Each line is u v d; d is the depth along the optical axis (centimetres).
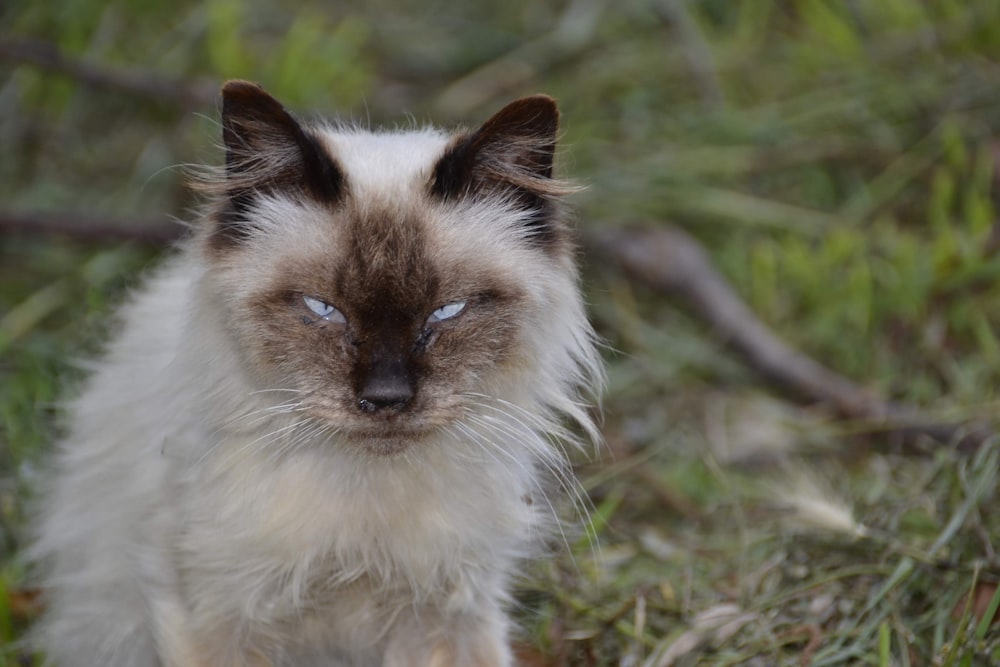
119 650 550
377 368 473
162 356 529
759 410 791
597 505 699
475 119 977
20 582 643
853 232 881
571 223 634
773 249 900
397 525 502
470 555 518
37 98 995
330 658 549
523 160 517
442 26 1071
